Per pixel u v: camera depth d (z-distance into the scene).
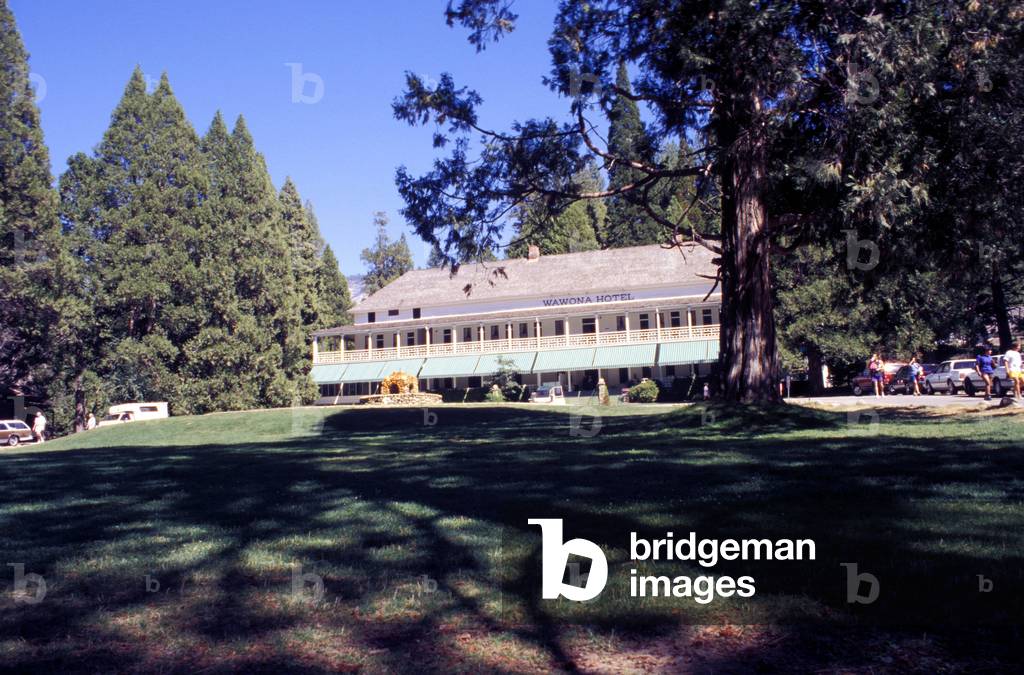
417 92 18.56
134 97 49.50
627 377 56.97
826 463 10.66
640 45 17.22
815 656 4.49
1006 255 18.47
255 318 53.38
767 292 17.98
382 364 59.09
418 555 6.61
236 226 52.88
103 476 12.54
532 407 34.25
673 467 10.94
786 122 16.56
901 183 14.60
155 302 48.62
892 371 43.16
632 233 69.56
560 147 18.48
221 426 29.98
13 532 7.90
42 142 43.44
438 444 16.88
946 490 8.45
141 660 4.57
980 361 25.08
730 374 18.06
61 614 5.34
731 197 18.08
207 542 7.25
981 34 15.01
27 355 48.00
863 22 14.55
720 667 4.39
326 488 10.30
